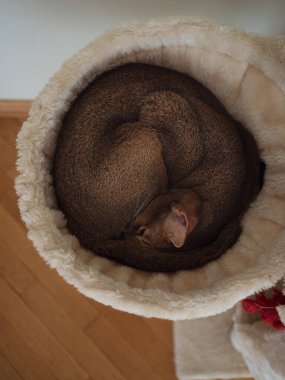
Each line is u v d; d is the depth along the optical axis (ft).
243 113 3.72
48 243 2.93
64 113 3.40
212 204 3.52
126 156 3.34
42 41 3.53
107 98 3.37
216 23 3.20
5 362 4.20
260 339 3.60
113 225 3.48
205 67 3.59
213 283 3.08
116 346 4.31
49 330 4.30
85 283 2.85
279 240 3.05
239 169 3.53
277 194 3.44
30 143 3.16
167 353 4.35
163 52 3.52
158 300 2.85
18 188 3.06
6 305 4.33
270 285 2.93
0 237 4.46
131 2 3.14
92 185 3.32
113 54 3.36
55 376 4.21
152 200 3.53
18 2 2.97
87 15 3.22
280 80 3.23
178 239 3.07
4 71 3.93
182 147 3.51
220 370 4.25
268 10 3.28
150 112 3.40
